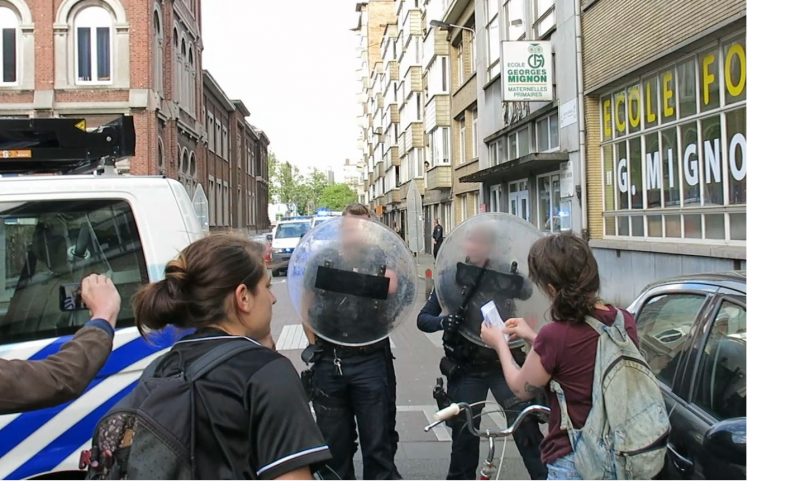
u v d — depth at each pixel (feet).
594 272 7.85
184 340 5.81
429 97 101.04
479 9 72.74
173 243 10.62
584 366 7.56
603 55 42.68
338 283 11.28
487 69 70.59
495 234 11.75
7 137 11.62
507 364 8.75
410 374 25.48
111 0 79.71
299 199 357.61
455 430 12.12
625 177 42.11
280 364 5.56
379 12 239.09
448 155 95.76
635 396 7.34
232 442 5.24
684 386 9.59
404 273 11.62
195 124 110.22
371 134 234.79
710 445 8.06
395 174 156.35
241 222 177.68
